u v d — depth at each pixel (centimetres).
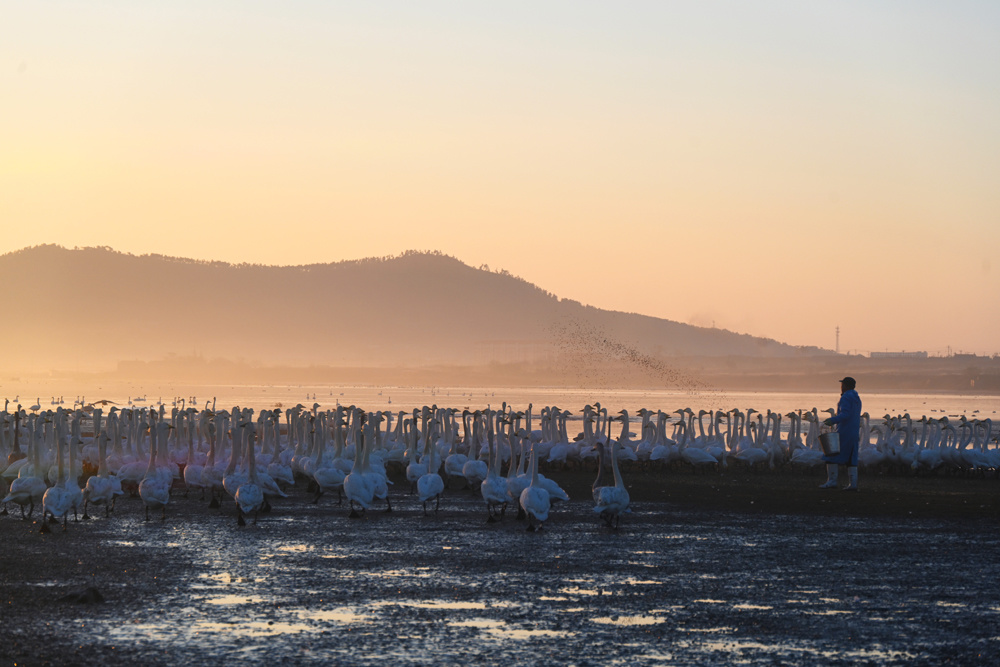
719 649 1577
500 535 2588
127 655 1534
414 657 1532
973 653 1562
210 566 2166
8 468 3497
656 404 18800
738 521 2845
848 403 3634
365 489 2880
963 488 3797
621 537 2559
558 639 1625
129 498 3350
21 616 1742
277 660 1514
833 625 1708
